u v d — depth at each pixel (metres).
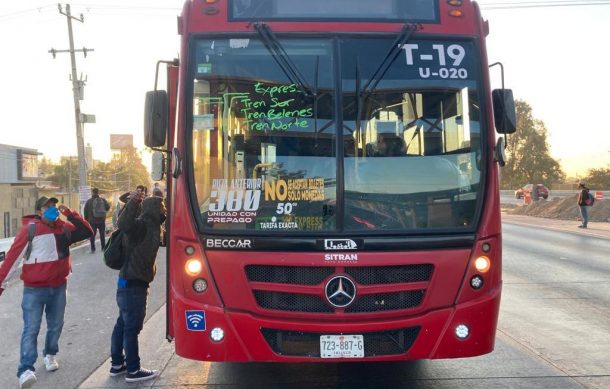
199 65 4.43
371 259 4.10
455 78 4.48
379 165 4.30
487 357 5.80
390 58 4.44
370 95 4.38
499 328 6.93
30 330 5.20
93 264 12.72
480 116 4.45
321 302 4.11
